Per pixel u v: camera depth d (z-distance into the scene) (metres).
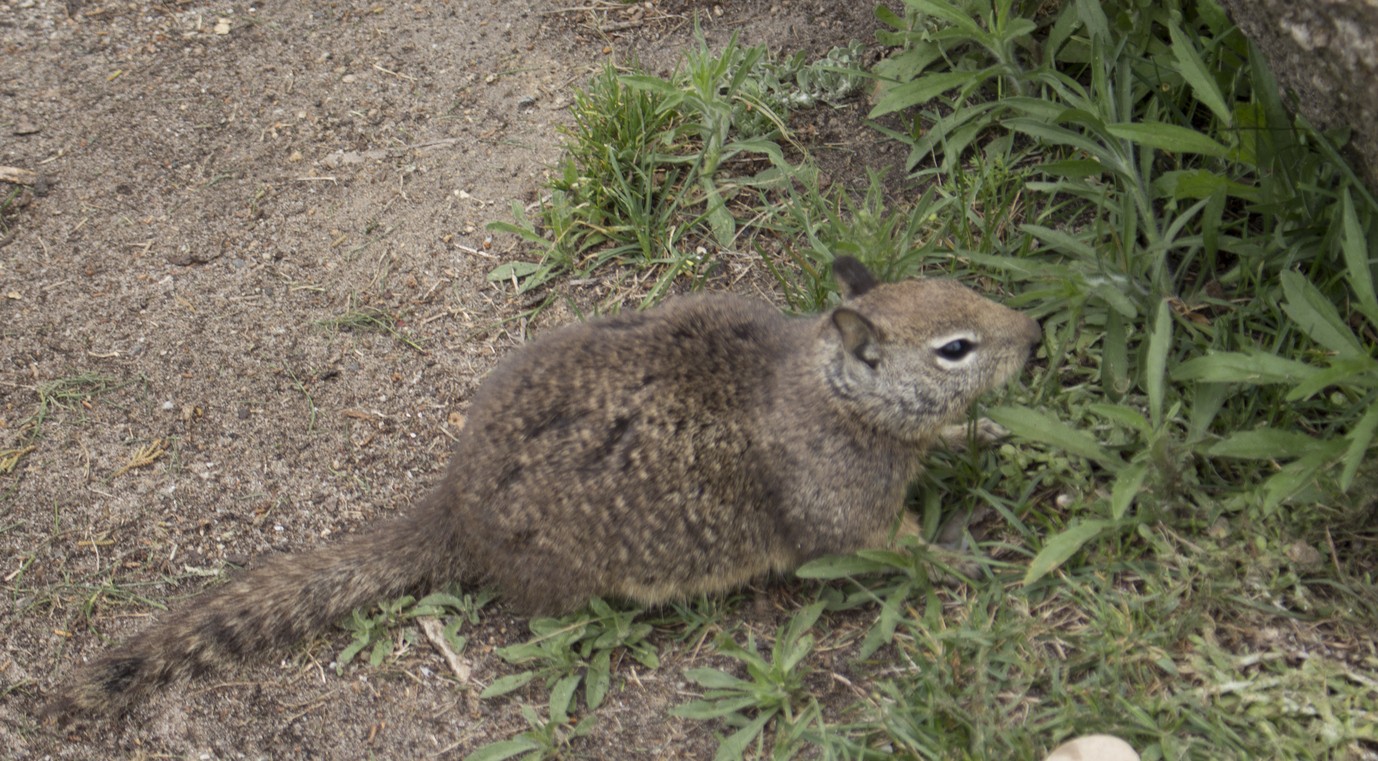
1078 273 1.20
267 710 1.16
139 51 1.46
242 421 1.27
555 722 1.14
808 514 1.16
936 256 1.26
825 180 1.33
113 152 1.39
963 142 1.31
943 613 1.15
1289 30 1.13
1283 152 1.18
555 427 1.15
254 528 1.23
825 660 1.15
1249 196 1.20
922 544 1.16
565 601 1.17
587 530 1.15
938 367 1.14
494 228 1.32
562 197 1.34
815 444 1.15
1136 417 1.13
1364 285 1.11
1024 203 1.29
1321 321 1.12
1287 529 1.13
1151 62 1.26
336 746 1.15
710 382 1.15
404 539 1.18
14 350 1.29
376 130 1.40
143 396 1.28
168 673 1.17
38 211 1.36
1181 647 1.12
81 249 1.34
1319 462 1.10
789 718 1.12
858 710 1.12
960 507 1.19
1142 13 1.26
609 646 1.17
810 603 1.18
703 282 1.30
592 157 1.34
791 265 1.30
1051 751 1.09
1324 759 1.07
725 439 1.15
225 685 1.17
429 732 1.15
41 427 1.26
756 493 1.16
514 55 1.44
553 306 1.31
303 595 1.18
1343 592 1.12
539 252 1.33
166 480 1.25
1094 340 1.22
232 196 1.37
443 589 1.20
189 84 1.43
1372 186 1.16
